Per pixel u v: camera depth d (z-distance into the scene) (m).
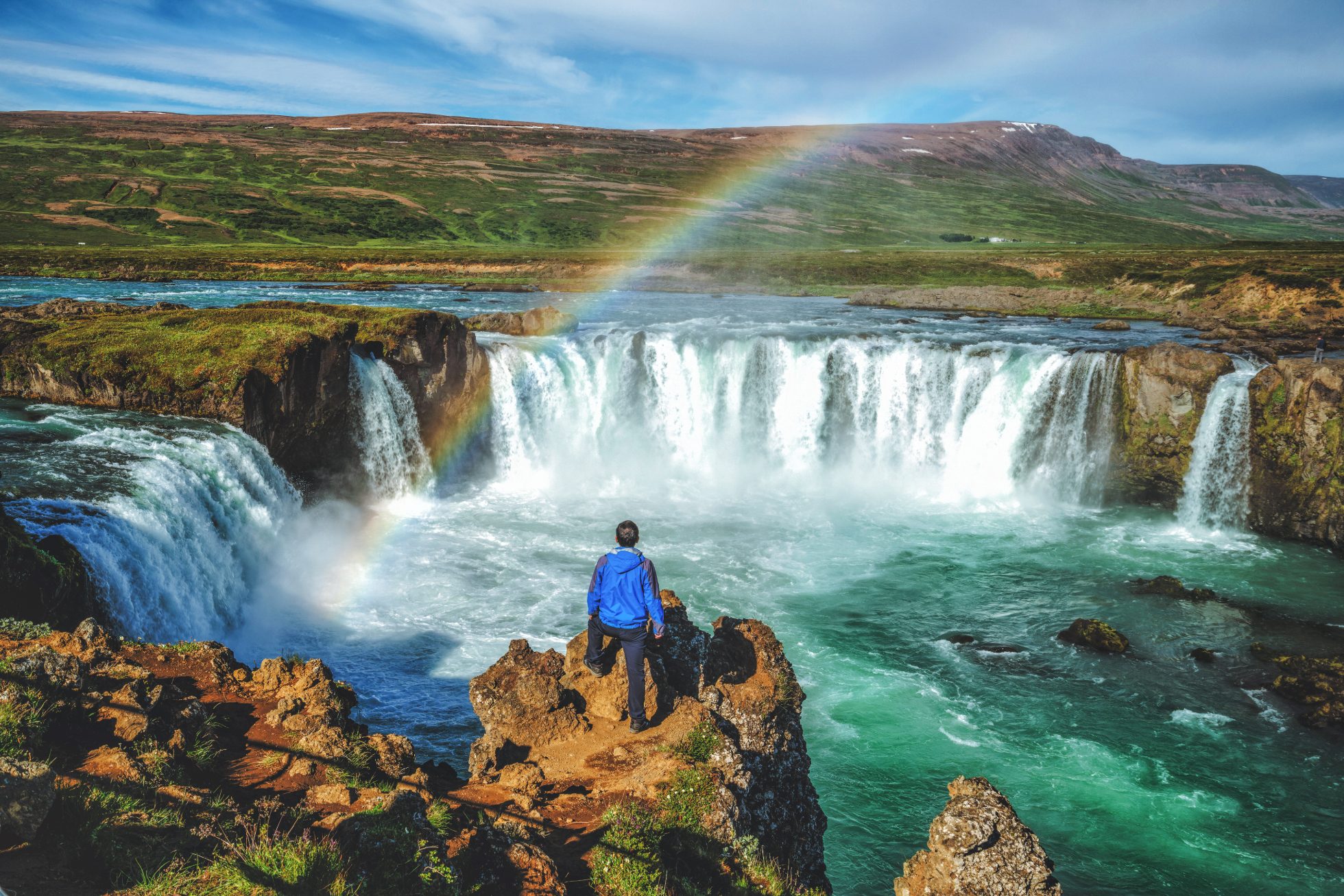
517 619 22.78
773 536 29.91
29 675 8.04
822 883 11.15
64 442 22.97
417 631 21.94
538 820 8.23
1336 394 29.00
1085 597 25.41
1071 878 14.23
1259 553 29.34
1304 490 29.89
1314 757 17.66
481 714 9.69
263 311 33.38
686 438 38.56
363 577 25.33
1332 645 22.44
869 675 20.64
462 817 7.86
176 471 21.73
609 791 8.77
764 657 11.28
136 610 18.02
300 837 6.72
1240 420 31.19
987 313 61.66
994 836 7.70
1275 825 15.64
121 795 6.75
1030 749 17.84
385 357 31.95
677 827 8.40
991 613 24.28
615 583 9.25
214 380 26.11
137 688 8.63
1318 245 122.75
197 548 21.00
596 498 33.91
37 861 5.83
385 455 31.72
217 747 8.87
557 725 9.57
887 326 51.28
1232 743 18.11
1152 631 23.14
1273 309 58.19
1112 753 17.69
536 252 127.94
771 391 38.09
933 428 37.22
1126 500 34.09
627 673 9.63
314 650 20.78
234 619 21.95
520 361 35.91
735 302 70.19
